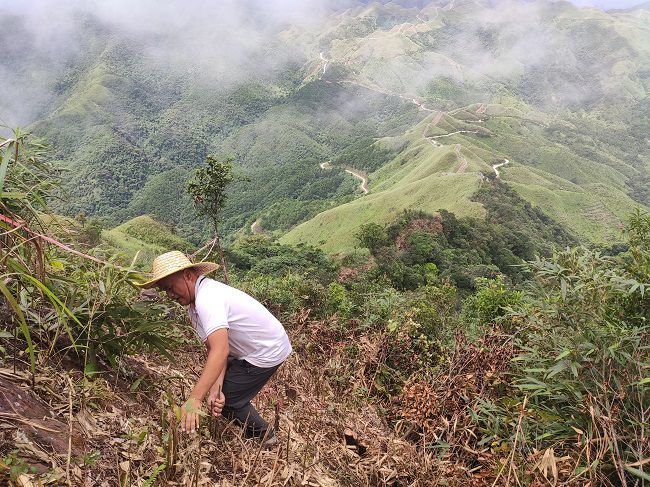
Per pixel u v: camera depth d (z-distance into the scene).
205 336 2.80
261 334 2.80
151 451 2.39
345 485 2.98
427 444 3.54
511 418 3.32
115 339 2.83
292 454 2.90
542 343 3.38
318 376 4.55
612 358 3.05
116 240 53.66
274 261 49.16
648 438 2.77
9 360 2.46
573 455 2.93
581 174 161.50
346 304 7.33
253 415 2.92
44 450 2.02
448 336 6.01
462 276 47.59
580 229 109.00
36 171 2.82
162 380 3.20
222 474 2.56
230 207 169.62
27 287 2.73
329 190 154.75
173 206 169.38
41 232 2.70
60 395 2.42
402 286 43.97
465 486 3.17
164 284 2.72
